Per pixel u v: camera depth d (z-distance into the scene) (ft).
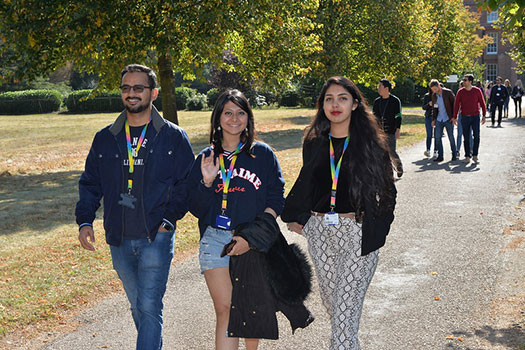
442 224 24.97
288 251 11.76
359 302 11.50
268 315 11.43
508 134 66.80
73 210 32.81
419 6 88.02
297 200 11.84
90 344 14.15
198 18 47.42
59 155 66.39
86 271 20.25
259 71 64.90
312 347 13.55
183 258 21.62
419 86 161.68
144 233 11.86
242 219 11.75
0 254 22.95
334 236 11.53
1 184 44.45
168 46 47.50
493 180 35.45
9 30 46.26
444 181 35.65
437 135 44.34
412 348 13.21
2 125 117.39
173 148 12.19
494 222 24.95
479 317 14.80
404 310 15.56
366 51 84.38
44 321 15.69
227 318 11.81
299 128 88.58
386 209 11.34
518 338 13.34
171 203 11.97
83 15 45.06
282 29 60.39
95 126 109.19
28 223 29.32
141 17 48.65
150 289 11.88
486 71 260.01
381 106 34.68
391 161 11.53
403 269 19.08
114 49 48.52
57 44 47.03
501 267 18.74
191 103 165.37
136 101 11.85
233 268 11.44
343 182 11.45
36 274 19.95
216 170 11.68
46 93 165.68
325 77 85.56
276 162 12.17
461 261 19.65
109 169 12.03
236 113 11.76
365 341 13.70
